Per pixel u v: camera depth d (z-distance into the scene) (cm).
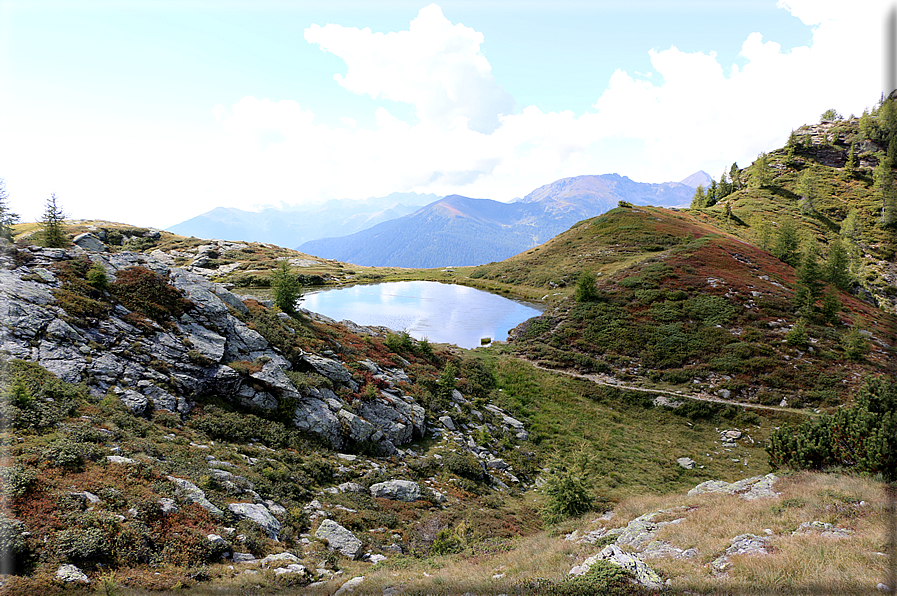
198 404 2666
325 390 3406
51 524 1227
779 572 1120
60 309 2631
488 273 13338
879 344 5703
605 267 10300
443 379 4653
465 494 2886
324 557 1670
